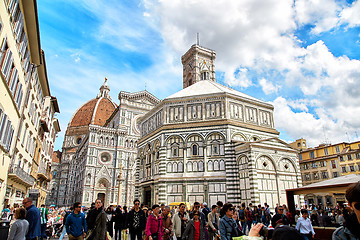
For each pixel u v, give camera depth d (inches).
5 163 1066.7
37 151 1876.2
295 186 1659.7
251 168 1517.0
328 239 757.3
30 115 1471.5
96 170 3636.8
